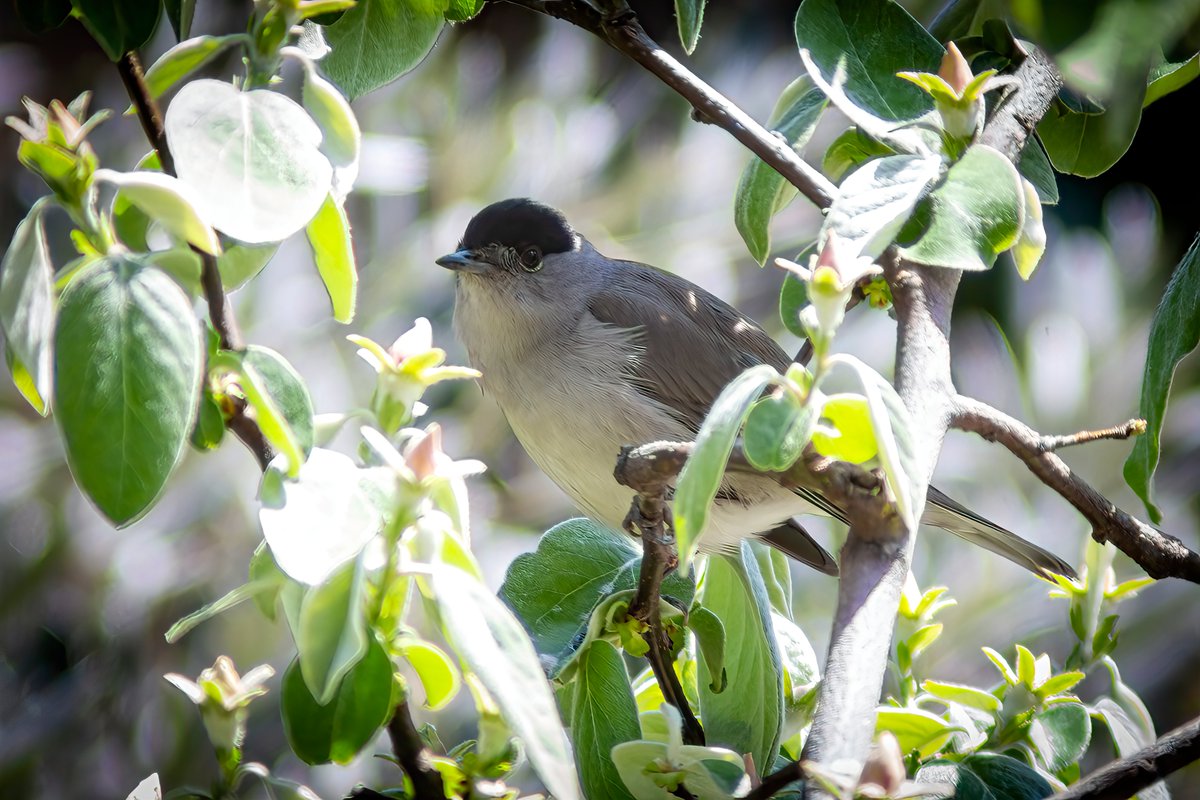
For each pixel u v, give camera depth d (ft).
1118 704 16.22
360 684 12.06
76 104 12.10
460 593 11.52
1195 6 8.16
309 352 32.58
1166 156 41.68
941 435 14.02
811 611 31.35
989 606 29.84
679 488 11.02
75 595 34.19
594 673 14.67
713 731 15.52
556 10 16.48
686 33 15.71
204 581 33.45
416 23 16.15
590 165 36.06
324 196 11.50
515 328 24.08
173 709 33.86
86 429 10.56
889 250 15.70
